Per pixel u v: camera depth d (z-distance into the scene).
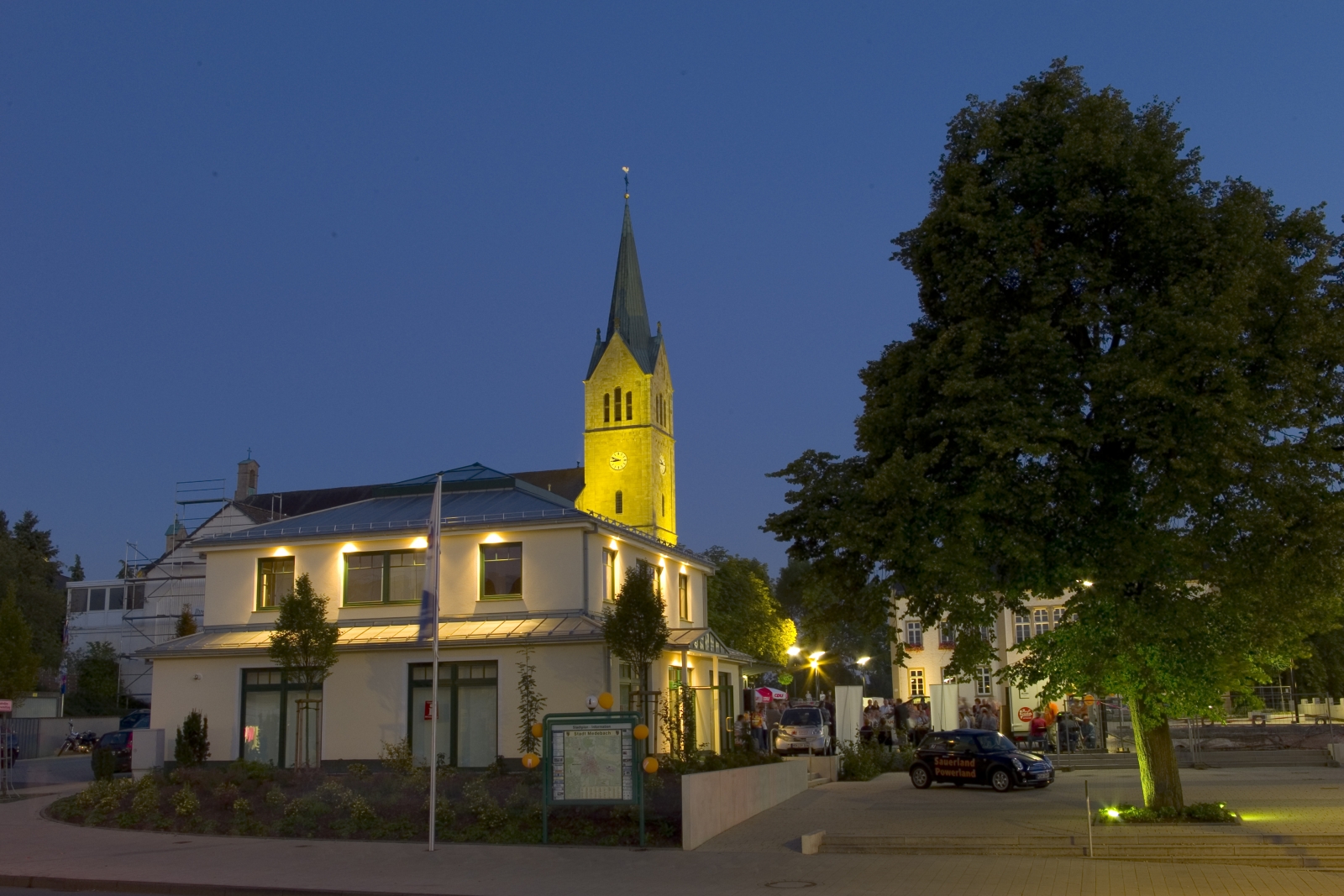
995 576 19.97
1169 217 19.55
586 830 20.86
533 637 32.59
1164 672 19.67
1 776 34.44
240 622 36.69
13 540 70.62
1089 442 18.80
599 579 35.88
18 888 17.14
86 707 70.19
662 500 104.69
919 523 19.67
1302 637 20.19
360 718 33.75
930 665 64.81
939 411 19.97
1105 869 17.33
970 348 19.45
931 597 20.33
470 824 21.81
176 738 32.06
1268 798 24.86
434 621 21.11
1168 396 17.95
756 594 71.50
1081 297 19.73
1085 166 19.94
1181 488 17.92
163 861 19.00
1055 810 23.77
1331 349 18.69
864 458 22.14
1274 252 19.11
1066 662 20.83
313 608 30.95
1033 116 21.17
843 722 37.44
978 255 20.61
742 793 23.47
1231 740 39.19
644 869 17.70
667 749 34.59
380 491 42.28
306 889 16.03
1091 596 19.95
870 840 19.83
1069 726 41.00
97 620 80.06
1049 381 19.67
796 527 22.14
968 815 23.30
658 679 35.66
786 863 18.22
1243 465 17.98
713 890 15.77
